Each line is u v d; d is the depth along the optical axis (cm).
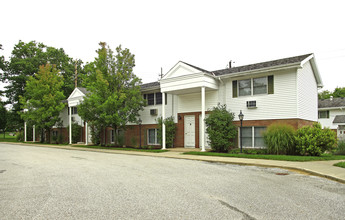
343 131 2912
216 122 1664
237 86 1786
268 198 596
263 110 1664
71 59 4991
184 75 1838
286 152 1470
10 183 784
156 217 470
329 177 834
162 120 1970
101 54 2228
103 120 2191
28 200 589
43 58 4456
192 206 536
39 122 3111
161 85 1988
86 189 693
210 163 1235
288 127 1480
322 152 1401
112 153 1888
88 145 2678
